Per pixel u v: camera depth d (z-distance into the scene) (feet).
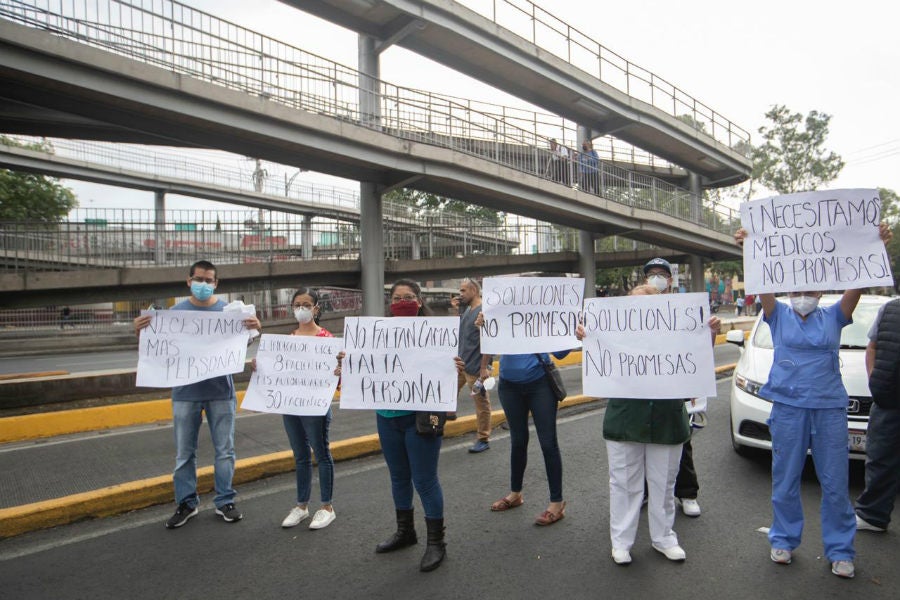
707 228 87.25
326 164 53.21
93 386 29.12
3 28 32.86
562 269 85.35
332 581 11.54
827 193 11.84
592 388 12.43
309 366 14.46
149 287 58.70
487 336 14.44
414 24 55.47
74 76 35.78
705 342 11.94
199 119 41.16
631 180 79.15
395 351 12.94
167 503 16.31
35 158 85.71
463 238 75.77
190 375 14.34
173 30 40.32
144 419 25.88
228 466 14.85
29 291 53.01
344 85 50.03
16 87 36.17
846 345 18.42
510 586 11.19
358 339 13.14
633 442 11.95
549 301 14.37
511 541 13.24
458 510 15.24
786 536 11.85
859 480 16.46
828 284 11.68
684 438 11.99
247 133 43.93
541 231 82.48
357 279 67.21
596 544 12.98
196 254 60.34
